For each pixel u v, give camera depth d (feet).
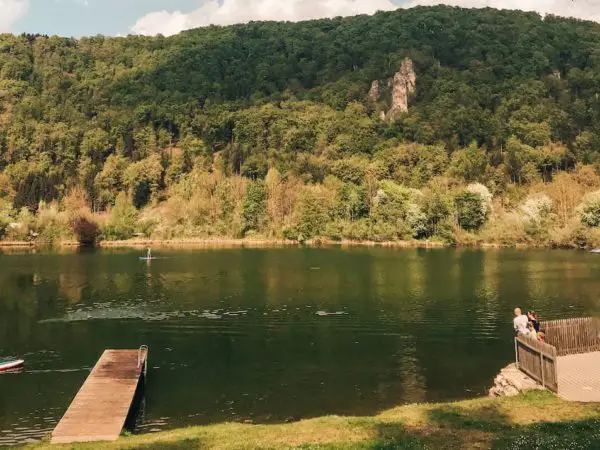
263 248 453.58
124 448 72.59
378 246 464.24
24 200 612.29
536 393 83.61
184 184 637.30
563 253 378.53
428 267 305.73
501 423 71.77
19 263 339.36
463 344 146.30
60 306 200.44
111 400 98.27
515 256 361.51
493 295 214.28
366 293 222.28
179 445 72.18
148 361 133.80
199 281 259.60
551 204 478.18
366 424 76.38
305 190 561.43
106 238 519.19
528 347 92.58
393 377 120.57
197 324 171.53
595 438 62.54
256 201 550.36
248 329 165.07
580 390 83.10
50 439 83.15
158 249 449.48
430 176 606.55
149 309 194.29
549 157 620.90
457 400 105.81
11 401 107.55
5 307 198.90
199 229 540.93
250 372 125.18
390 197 521.65
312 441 70.28
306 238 507.30
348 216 526.98
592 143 654.12
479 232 465.47
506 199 534.78
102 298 216.33
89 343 150.20
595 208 419.54
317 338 154.30
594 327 106.11
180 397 109.29
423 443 65.62
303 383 117.50
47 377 122.11
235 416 99.76
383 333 158.40
